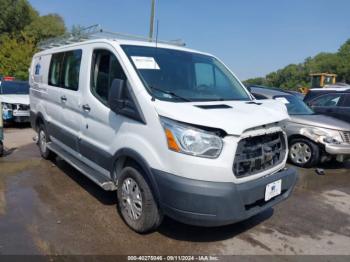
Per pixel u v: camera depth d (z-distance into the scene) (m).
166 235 3.62
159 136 3.12
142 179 3.40
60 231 3.60
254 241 3.63
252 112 3.40
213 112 3.12
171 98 3.46
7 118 10.24
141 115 3.33
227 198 2.94
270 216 4.33
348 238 3.82
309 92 10.71
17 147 7.55
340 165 7.29
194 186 2.91
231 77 4.70
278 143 3.69
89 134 4.32
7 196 4.53
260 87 10.21
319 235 3.87
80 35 4.87
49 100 5.74
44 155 6.36
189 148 2.94
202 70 4.32
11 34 37.41
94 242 3.41
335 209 4.70
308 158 6.79
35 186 4.95
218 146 2.95
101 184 3.91
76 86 4.65
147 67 3.69
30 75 6.91
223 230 3.83
